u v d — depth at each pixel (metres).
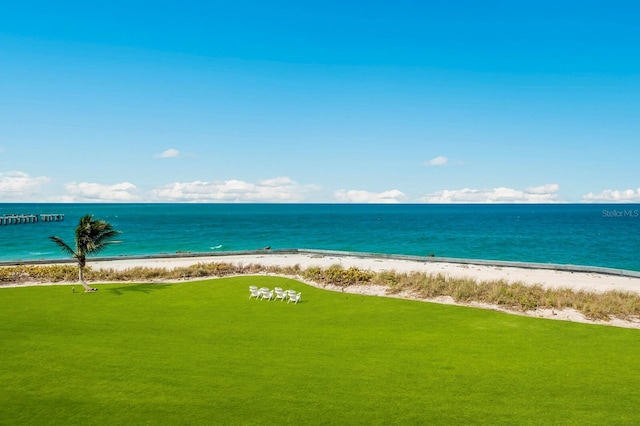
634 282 37.28
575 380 15.91
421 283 32.06
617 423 12.87
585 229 121.44
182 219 183.12
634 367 17.22
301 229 123.19
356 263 49.62
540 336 21.28
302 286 33.97
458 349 19.25
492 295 28.48
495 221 168.38
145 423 12.58
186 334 21.23
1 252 65.81
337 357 18.11
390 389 15.02
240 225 140.88
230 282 35.44
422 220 177.88
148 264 47.94
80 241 31.75
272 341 20.19
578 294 29.44
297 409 13.49
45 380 15.50
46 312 25.50
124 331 21.64
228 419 12.84
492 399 14.33
